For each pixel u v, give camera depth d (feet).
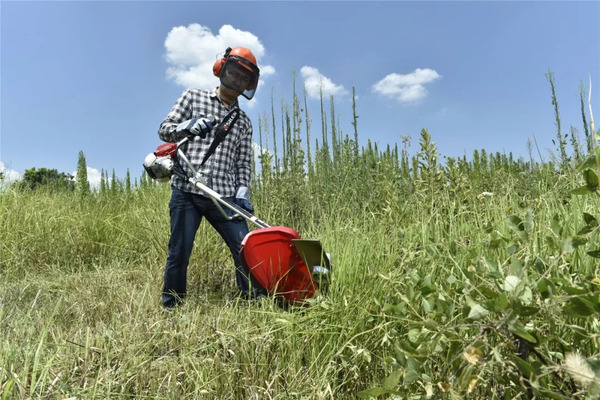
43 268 17.37
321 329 7.48
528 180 11.92
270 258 9.06
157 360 7.68
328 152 24.29
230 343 7.76
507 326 4.38
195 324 8.61
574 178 8.68
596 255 4.61
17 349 7.42
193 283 14.21
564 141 11.75
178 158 11.49
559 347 5.14
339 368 7.06
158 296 12.17
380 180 16.08
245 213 10.27
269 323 8.38
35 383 6.19
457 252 7.72
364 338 7.28
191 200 11.48
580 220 7.08
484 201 9.71
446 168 11.02
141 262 17.90
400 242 9.47
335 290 8.18
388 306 6.13
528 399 4.62
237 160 12.53
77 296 12.46
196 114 11.70
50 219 20.33
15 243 17.76
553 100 20.98
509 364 4.69
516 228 5.59
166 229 16.84
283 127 25.50
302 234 13.56
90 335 8.43
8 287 13.48
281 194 16.33
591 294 4.08
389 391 4.81
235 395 7.00
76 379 6.96
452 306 5.26
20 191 22.67
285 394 6.81
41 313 10.54
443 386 4.43
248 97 11.96
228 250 15.42
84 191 27.73
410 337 5.40
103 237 19.97
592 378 3.69
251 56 11.41
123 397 6.60
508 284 4.40
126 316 9.65
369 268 8.46
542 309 4.51
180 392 6.88
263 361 7.33
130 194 27.32
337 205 15.30
